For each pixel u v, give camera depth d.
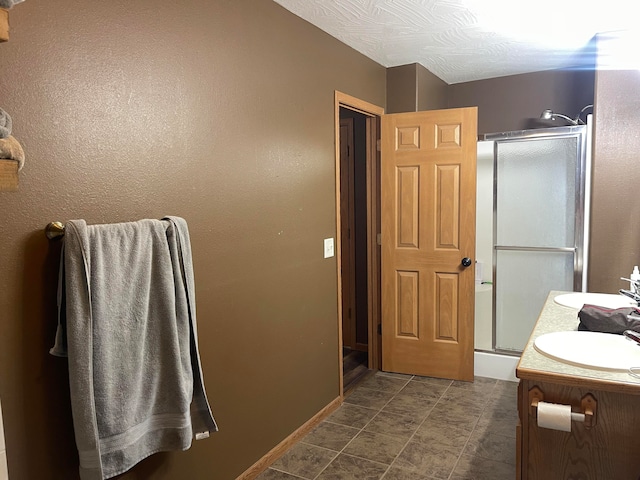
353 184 4.12
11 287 1.32
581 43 3.14
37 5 1.34
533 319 3.46
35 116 1.35
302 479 2.31
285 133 2.48
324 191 2.89
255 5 2.23
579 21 2.73
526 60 3.56
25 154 1.33
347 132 4.09
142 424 1.55
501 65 3.70
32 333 1.37
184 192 1.87
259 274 2.32
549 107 3.91
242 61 2.15
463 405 3.08
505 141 3.40
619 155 2.98
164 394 1.61
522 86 4.00
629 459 1.45
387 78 3.66
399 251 3.55
